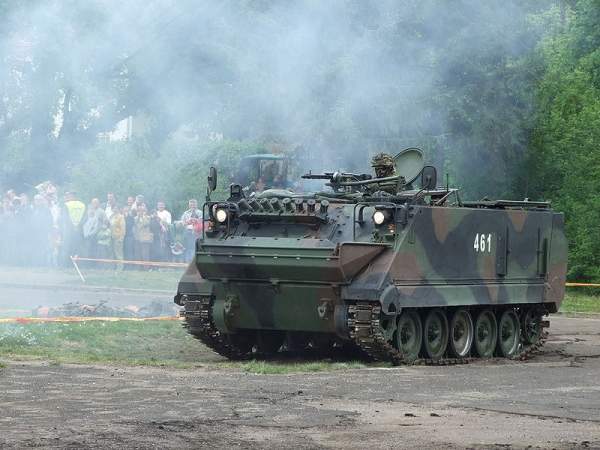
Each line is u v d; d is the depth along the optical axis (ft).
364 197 79.20
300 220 77.61
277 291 77.41
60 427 49.52
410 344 78.23
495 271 85.30
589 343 97.86
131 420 51.24
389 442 47.88
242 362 77.92
